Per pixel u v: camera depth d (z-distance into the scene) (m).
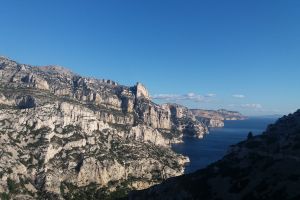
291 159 152.25
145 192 189.00
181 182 177.25
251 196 139.38
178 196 167.62
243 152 180.75
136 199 187.88
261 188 140.25
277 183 138.00
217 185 160.50
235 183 154.25
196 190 165.38
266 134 195.75
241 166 168.00
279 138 181.75
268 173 149.38
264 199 132.75
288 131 186.88
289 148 163.50
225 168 173.38
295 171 141.75
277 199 128.88
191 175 183.12
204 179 171.00
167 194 174.50
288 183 134.50
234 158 179.75
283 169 146.75
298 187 130.00
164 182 188.00
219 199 149.12
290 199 125.25
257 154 172.12
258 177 150.00
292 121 198.75
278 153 163.12
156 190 183.50
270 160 159.25
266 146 178.25
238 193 147.75
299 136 170.62
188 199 161.75
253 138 195.62
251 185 147.25
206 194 157.88
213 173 172.25
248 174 156.50
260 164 160.25
